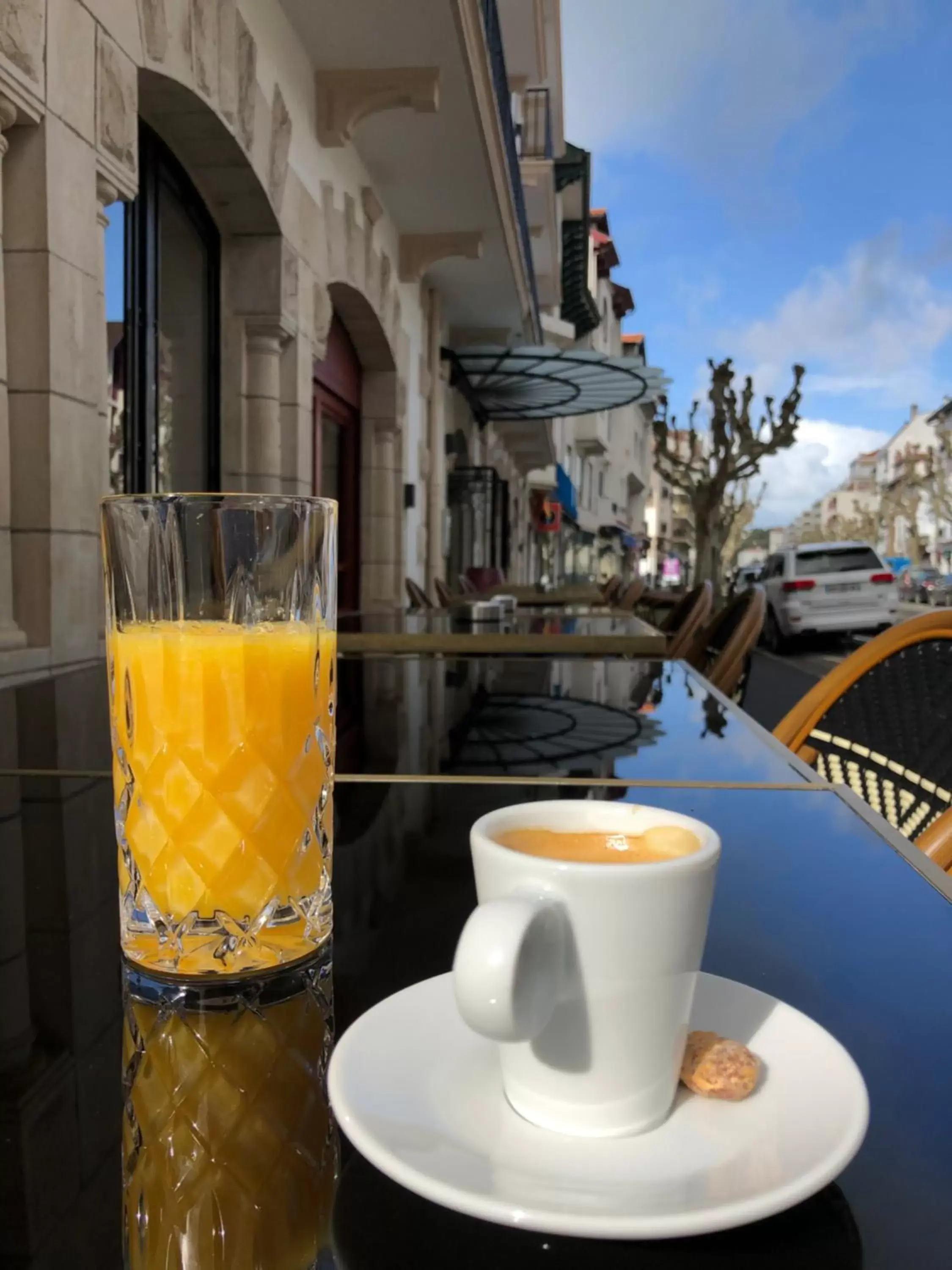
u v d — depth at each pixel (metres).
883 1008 0.61
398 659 3.08
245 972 0.67
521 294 10.59
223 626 0.66
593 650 3.52
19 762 1.32
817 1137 0.44
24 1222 0.40
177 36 3.79
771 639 17.02
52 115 2.85
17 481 2.89
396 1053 0.52
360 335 8.07
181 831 0.65
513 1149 0.45
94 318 3.17
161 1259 0.38
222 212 5.13
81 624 3.09
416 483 9.87
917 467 57.94
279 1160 0.46
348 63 5.81
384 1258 0.39
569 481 26.78
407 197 7.85
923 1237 0.40
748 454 17.94
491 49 6.19
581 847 0.55
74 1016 0.61
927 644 1.53
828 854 0.96
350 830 1.07
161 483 4.73
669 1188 0.41
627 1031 0.46
